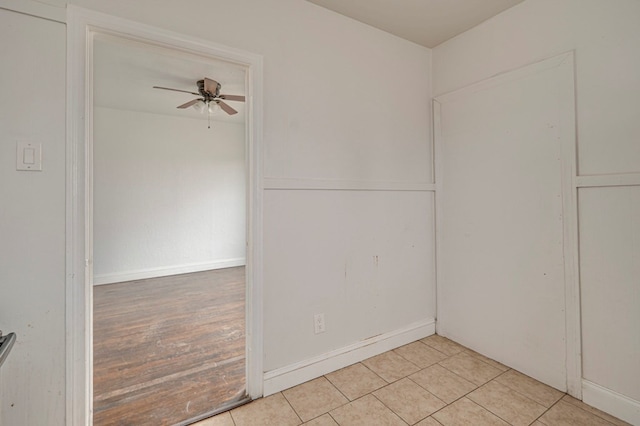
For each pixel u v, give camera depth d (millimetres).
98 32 1405
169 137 4781
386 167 2338
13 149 1239
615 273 1604
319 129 2010
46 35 1284
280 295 1864
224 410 1670
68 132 1321
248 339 1794
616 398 1593
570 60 1745
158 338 2588
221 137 5230
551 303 1857
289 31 1886
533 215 1938
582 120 1718
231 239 5363
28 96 1261
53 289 1311
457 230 2422
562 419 1585
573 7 1744
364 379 1963
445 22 2207
